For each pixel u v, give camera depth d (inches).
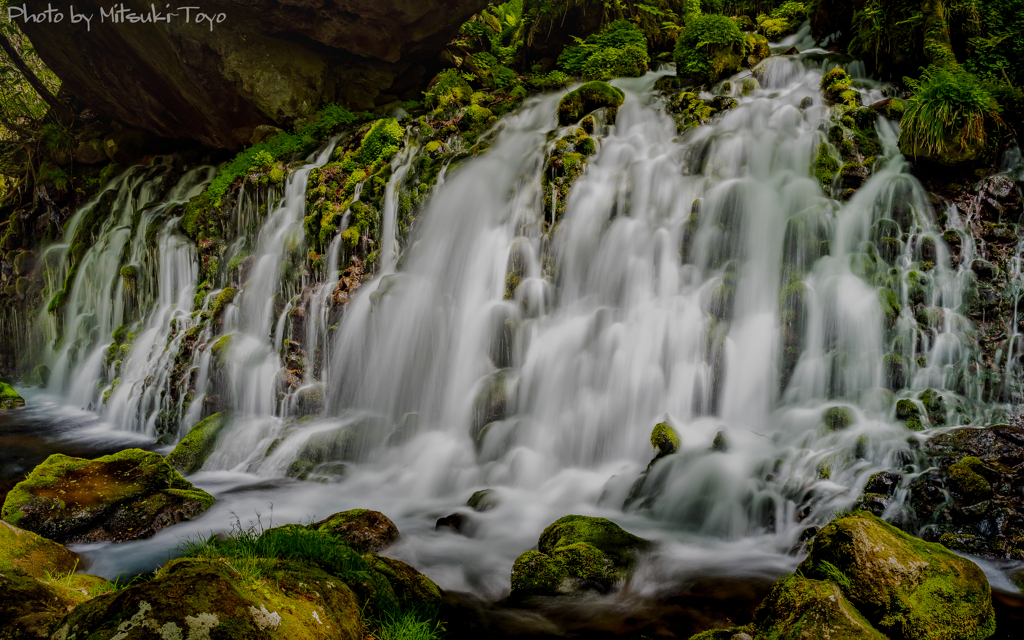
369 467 418.9
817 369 363.3
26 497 322.3
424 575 253.9
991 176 391.5
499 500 345.4
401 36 718.5
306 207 585.3
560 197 474.6
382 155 591.5
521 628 227.3
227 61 701.3
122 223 786.8
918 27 489.1
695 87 567.8
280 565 205.5
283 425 464.1
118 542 314.0
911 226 390.6
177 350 558.9
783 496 302.2
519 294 453.1
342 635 185.5
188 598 154.6
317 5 677.9
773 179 438.9
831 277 378.0
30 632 174.1
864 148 434.0
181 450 441.4
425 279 491.8
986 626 212.7
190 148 864.3
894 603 205.3
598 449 391.5
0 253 840.9
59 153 876.0
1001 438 294.8
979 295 366.3
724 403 378.3
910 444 308.0
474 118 617.6
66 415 596.4
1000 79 447.5
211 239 640.4
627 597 248.1
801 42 636.1
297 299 533.6
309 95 723.4
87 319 711.7
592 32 735.1
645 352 400.2
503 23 855.1
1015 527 264.1
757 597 244.2
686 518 314.3
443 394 452.8
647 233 438.3
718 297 396.5
